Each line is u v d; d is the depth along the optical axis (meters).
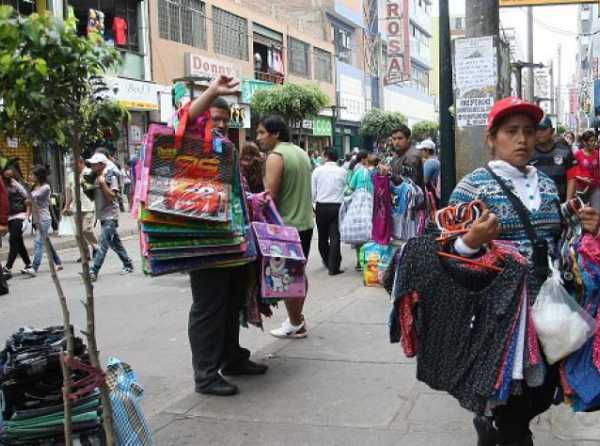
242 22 31.61
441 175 7.20
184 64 26.89
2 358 3.36
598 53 28.67
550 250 2.89
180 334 6.88
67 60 2.51
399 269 2.87
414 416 4.17
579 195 3.01
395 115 43.03
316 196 9.92
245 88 30.67
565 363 2.74
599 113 23.31
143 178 4.10
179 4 26.58
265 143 6.16
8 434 3.10
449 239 2.82
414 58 64.06
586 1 11.02
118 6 23.45
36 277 11.14
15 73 2.45
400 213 8.16
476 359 2.73
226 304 4.75
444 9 7.05
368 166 9.80
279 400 4.57
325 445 3.85
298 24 38.91
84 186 10.59
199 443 3.96
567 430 3.85
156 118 24.97
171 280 10.05
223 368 5.09
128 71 23.83
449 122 7.12
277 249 5.11
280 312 7.50
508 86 8.14
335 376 4.99
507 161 2.96
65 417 2.84
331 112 41.50
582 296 2.85
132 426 3.29
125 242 15.77
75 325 7.48
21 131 2.64
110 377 3.36
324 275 9.87
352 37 48.16
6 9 2.45
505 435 2.95
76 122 2.64
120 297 8.94
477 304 2.74
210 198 4.23
